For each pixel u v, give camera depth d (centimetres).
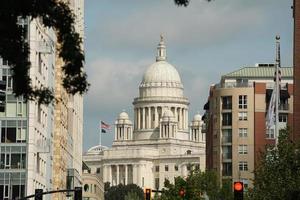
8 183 15738
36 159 16238
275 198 11912
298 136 16375
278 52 15900
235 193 9031
